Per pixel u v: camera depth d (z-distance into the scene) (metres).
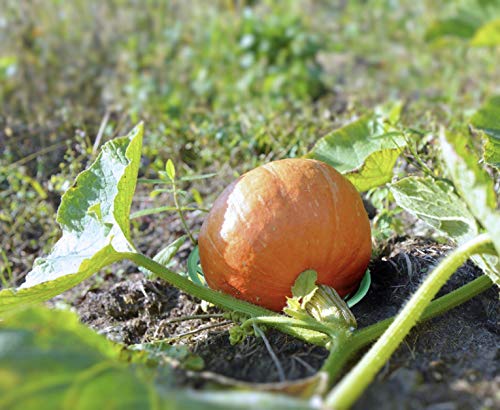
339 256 0.69
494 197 0.57
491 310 0.74
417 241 0.88
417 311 0.58
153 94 1.60
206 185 1.21
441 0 1.74
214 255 0.71
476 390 0.56
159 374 0.60
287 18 1.99
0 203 1.25
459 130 0.89
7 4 1.89
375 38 1.80
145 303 0.87
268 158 1.17
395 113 0.89
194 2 2.10
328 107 1.37
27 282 0.75
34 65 1.72
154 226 1.13
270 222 0.67
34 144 1.36
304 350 0.68
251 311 0.70
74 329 0.50
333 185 0.70
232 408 0.43
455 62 1.38
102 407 0.44
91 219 0.79
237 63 1.79
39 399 0.43
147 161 1.28
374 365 0.55
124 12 2.04
